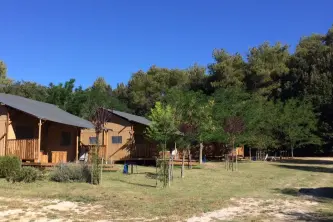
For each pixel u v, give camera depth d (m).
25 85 49.97
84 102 48.44
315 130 44.56
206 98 34.81
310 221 9.97
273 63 55.00
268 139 40.06
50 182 16.22
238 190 15.90
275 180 20.22
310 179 21.16
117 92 67.56
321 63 53.34
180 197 13.58
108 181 17.52
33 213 10.28
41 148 24.84
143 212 10.77
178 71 61.38
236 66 55.00
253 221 9.91
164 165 16.83
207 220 9.98
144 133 32.09
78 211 10.76
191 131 21.22
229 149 32.94
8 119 22.55
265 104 45.78
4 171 17.03
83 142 32.44
